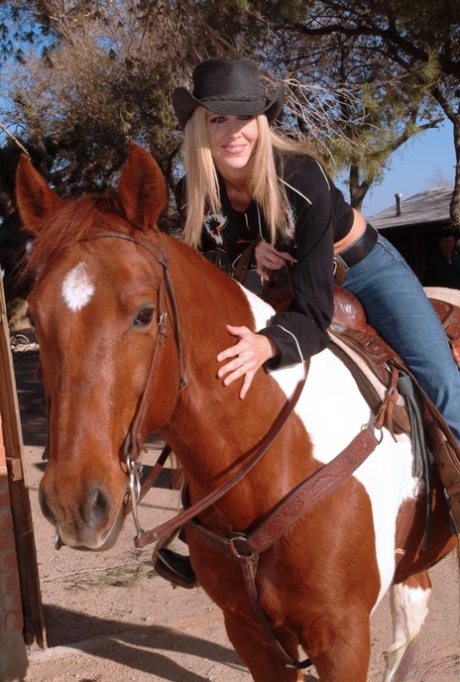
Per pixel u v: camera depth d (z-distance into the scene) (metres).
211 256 2.73
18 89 15.65
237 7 8.45
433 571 4.77
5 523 3.60
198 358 2.09
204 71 2.31
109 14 11.02
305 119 7.76
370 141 7.93
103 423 1.74
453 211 10.45
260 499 2.17
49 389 1.80
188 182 2.42
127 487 1.82
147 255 1.88
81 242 1.83
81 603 4.39
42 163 14.30
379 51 10.13
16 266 2.00
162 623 4.11
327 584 2.15
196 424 2.12
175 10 9.04
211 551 2.28
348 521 2.18
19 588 3.65
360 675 2.19
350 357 2.50
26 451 8.26
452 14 8.28
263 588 2.17
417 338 2.64
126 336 1.78
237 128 2.30
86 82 14.09
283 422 2.18
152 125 12.91
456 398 2.64
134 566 4.95
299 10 8.69
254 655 2.40
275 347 2.15
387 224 16.81
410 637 3.22
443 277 8.90
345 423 2.31
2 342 3.65
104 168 14.78
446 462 2.50
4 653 3.58
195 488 2.29
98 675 3.61
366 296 2.72
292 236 2.37
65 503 1.69
